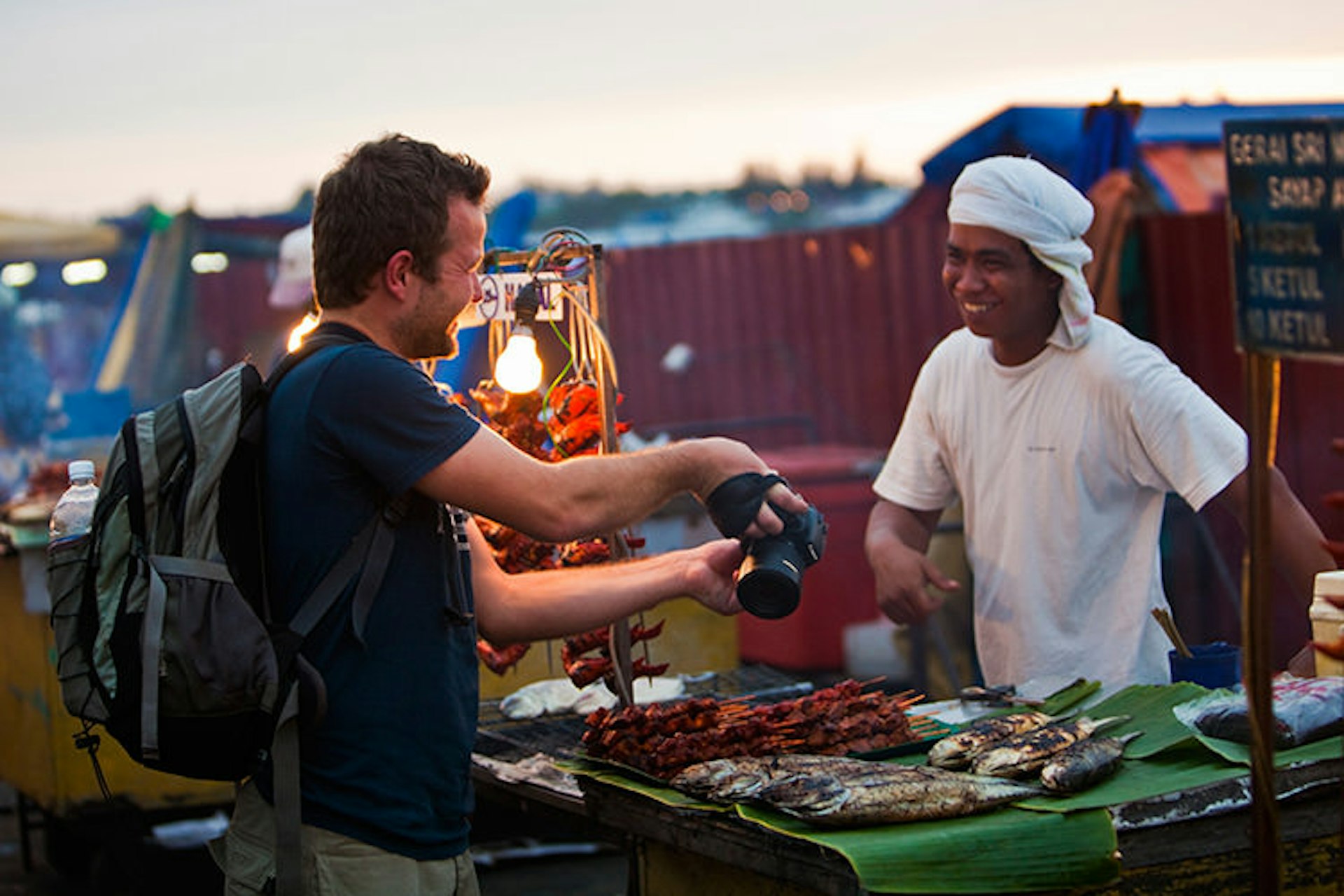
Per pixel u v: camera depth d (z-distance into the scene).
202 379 14.83
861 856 2.24
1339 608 2.58
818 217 22.16
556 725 3.68
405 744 2.53
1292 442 7.22
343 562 2.51
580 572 3.08
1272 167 2.15
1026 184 3.45
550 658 4.46
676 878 2.86
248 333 14.96
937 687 7.06
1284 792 2.44
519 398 3.47
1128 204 6.38
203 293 14.84
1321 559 3.34
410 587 2.54
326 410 2.50
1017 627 3.66
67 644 2.54
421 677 2.55
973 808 2.38
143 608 2.46
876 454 9.52
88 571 2.54
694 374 12.66
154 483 2.50
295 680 2.46
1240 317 2.22
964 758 2.67
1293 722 2.53
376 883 2.51
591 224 19.39
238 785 2.63
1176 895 2.42
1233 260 2.22
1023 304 3.52
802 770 2.54
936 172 7.44
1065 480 3.57
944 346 3.90
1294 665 3.21
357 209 2.55
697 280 12.65
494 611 2.96
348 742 2.51
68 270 15.83
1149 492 3.57
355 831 2.50
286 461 2.52
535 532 2.58
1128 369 3.48
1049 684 3.52
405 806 2.53
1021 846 2.29
